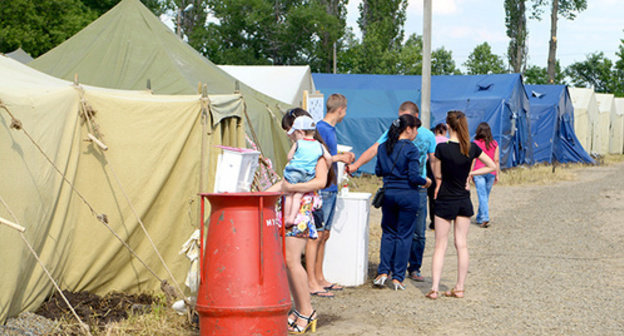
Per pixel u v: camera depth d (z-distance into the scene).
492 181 12.75
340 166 8.21
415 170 7.48
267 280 4.78
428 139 7.95
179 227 7.11
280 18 59.28
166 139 6.96
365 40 61.41
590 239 11.12
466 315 6.52
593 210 14.99
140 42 10.93
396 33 65.75
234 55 55.47
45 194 6.00
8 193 5.55
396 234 7.75
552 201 16.91
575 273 8.45
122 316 6.06
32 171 5.82
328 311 6.75
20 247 5.60
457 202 7.19
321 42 60.84
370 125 23.39
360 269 7.91
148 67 10.58
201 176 7.12
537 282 7.96
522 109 27.38
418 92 24.52
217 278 4.75
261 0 56.66
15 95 5.73
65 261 6.49
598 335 5.82
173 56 10.95
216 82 10.85
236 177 6.18
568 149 33.09
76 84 6.62
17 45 34.12
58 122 6.24
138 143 6.88
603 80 84.19
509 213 14.67
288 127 6.07
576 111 36.03
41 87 6.35
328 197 7.37
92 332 5.56
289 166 5.83
